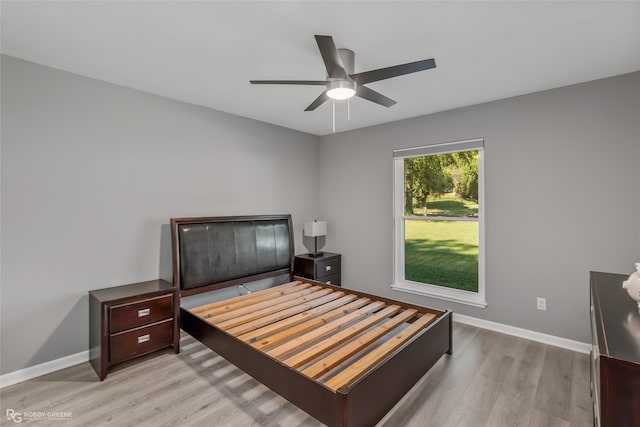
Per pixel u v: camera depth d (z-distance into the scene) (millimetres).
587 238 2660
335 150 4527
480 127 3199
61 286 2463
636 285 1388
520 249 2992
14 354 2258
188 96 3049
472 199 3496
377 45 2029
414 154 3697
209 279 3186
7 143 2221
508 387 2176
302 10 1663
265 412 1934
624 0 1563
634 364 930
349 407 1453
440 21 1762
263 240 3740
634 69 2398
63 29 1873
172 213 3129
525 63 2295
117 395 2102
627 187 2488
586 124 2648
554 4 1604
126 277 2820
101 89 2652
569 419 1850
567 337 2760
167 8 1655
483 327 3217
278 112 3555
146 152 2938
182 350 2770
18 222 2270
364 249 4199
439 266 3725
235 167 3672
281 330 2314
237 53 2164
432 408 1954
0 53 2178
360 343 2090
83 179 2564
